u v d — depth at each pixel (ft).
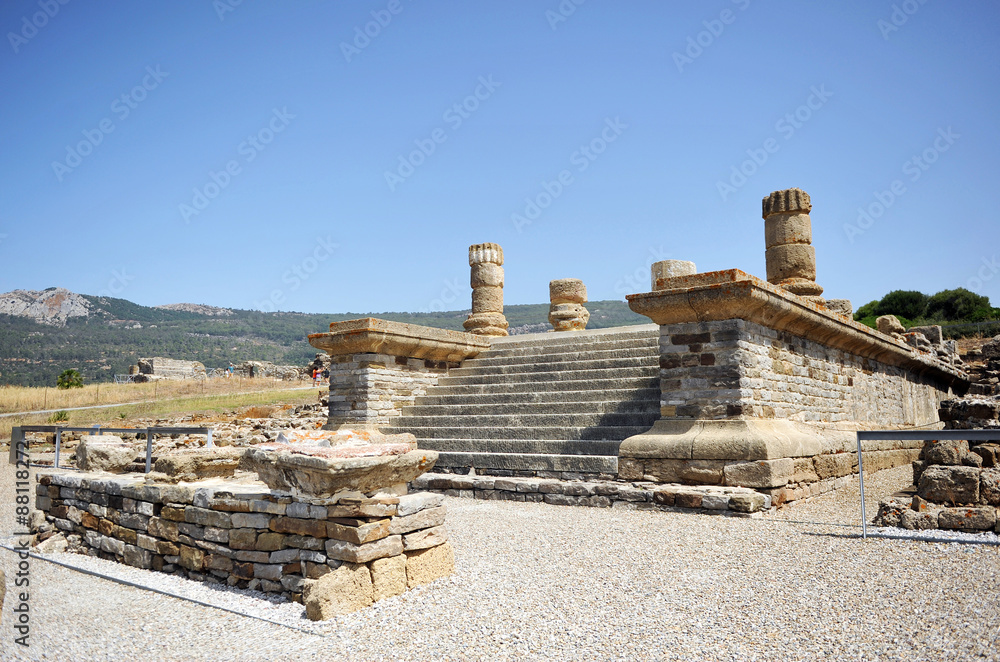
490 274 65.21
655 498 30.78
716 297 31.94
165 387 117.29
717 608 15.88
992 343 97.91
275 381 129.90
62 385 133.69
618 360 44.78
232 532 20.11
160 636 15.96
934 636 13.47
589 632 14.65
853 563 19.44
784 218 49.60
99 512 25.20
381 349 47.29
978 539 21.25
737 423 31.63
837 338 43.52
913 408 63.41
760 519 28.02
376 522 17.63
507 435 41.78
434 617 15.98
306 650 14.49
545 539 24.41
